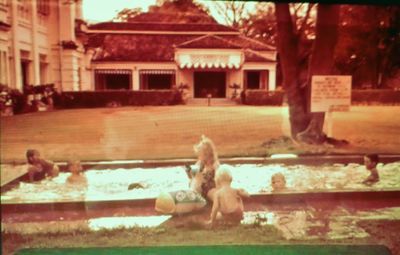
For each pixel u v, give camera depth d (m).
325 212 4.20
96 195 4.45
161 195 4.27
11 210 4.20
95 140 5.02
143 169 4.84
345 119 5.05
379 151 4.96
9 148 4.94
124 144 5.15
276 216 4.17
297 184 4.63
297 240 3.61
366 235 3.74
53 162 4.95
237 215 4.11
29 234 3.76
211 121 5.20
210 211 4.26
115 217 4.11
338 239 3.61
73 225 3.89
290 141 5.08
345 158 4.91
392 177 4.82
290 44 4.98
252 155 4.86
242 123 5.18
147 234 3.75
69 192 4.46
